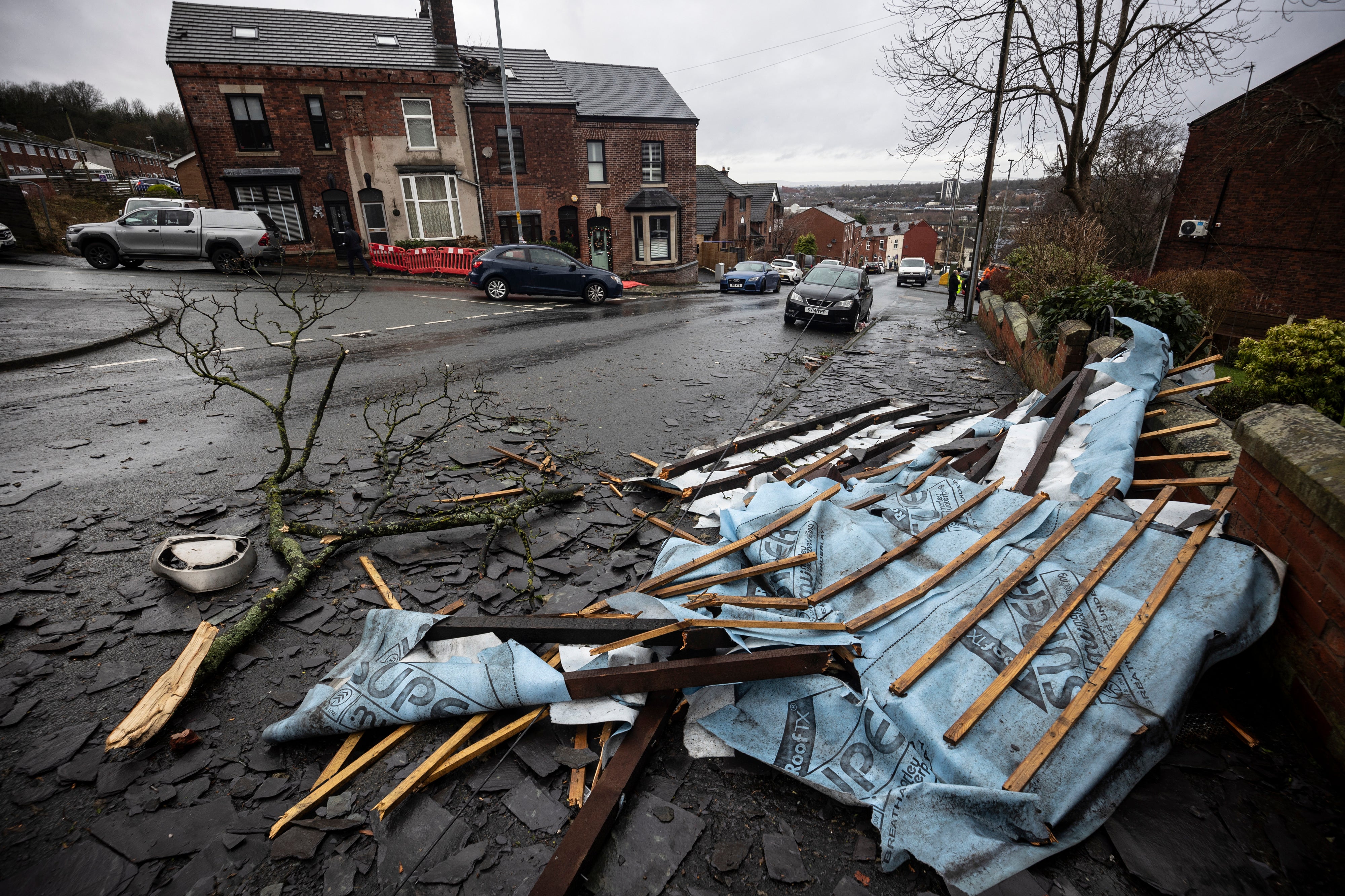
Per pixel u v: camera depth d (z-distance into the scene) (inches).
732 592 138.9
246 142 801.6
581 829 89.0
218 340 407.8
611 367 394.3
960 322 710.5
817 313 571.5
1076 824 87.7
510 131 833.5
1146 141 1131.3
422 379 343.6
